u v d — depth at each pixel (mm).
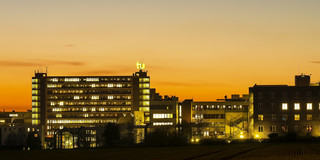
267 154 114812
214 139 170625
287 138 171000
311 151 121125
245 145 153000
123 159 113250
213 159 106688
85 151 146125
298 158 102938
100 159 114875
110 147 169125
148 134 174875
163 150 139750
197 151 131500
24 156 130750
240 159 104875
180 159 109312
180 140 169000
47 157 125250
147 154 126188
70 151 148750
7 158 124625
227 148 140125
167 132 171000
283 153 116562
